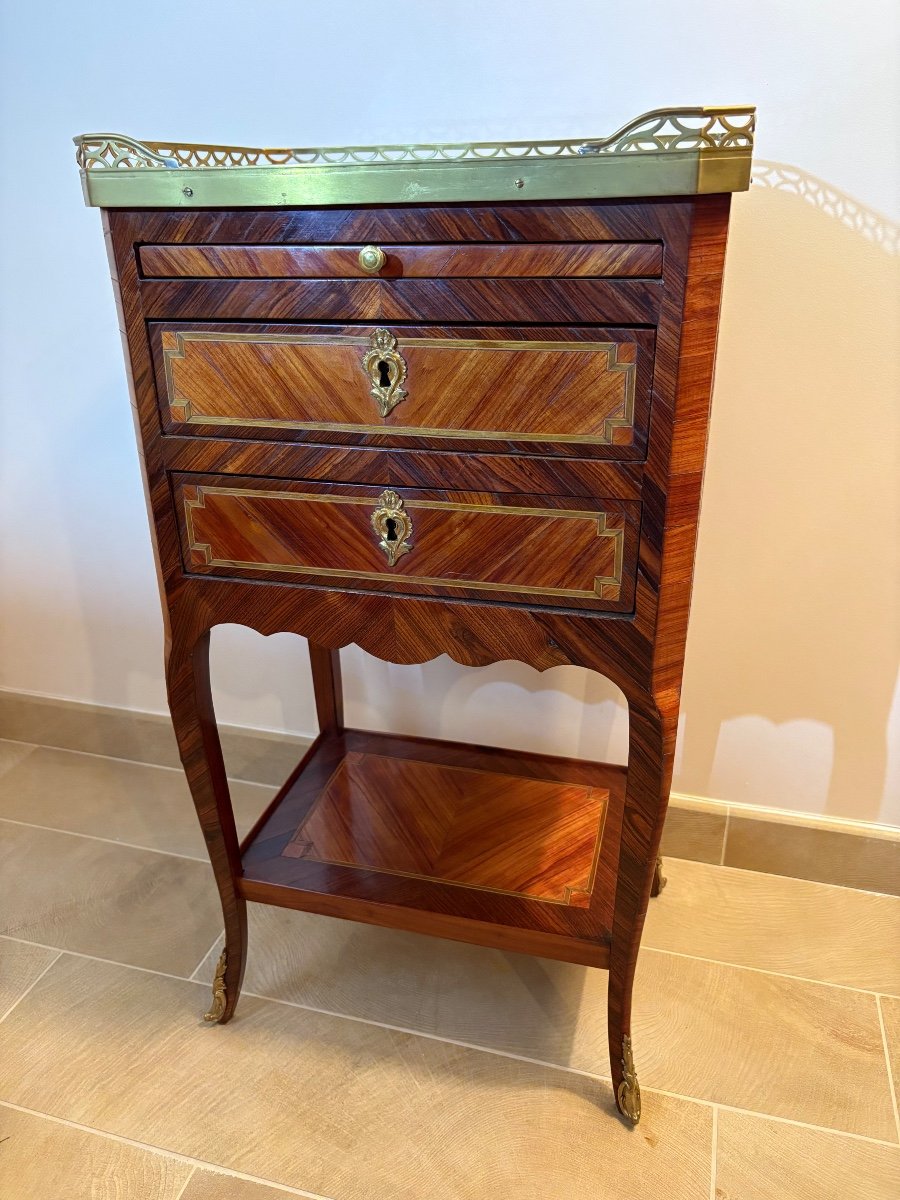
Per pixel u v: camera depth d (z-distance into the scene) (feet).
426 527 2.63
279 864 3.58
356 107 3.57
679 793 4.46
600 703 4.31
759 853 4.41
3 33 3.79
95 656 5.20
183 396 2.67
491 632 2.72
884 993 3.82
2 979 3.94
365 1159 3.20
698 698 4.19
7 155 4.00
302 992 3.87
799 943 4.07
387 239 2.33
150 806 5.05
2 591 5.18
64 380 4.42
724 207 2.10
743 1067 3.52
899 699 3.92
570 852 3.64
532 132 3.43
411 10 3.34
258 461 2.69
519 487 2.50
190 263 2.49
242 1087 3.46
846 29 3.01
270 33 3.52
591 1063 3.55
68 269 4.15
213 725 3.25
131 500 4.64
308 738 5.02
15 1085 3.48
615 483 2.42
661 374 2.26
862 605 3.79
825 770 4.18
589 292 2.24
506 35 3.30
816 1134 3.26
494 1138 3.26
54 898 4.39
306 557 2.79
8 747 5.56
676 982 3.88
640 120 2.09
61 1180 3.14
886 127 3.09
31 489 4.78
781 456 3.63
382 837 3.75
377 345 2.44
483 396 2.42
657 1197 3.06
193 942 4.14
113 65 3.74
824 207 3.24
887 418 3.46
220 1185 3.12
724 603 3.96
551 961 4.00
